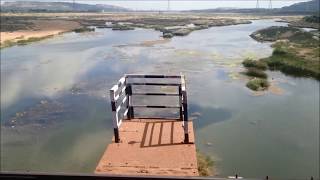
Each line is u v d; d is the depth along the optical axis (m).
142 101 25.11
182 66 39.31
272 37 69.25
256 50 51.91
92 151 18.30
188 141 7.30
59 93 29.30
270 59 40.06
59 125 22.11
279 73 35.72
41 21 125.88
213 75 34.69
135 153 6.87
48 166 16.80
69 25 114.31
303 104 25.47
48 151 18.44
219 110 24.31
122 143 7.35
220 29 98.94
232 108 24.70
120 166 6.39
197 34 82.00
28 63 43.97
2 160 17.48
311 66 36.00
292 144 18.77
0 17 146.50
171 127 8.17
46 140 19.92
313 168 16.14
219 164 16.48
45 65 42.31
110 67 39.84
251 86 29.84
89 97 27.84
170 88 28.42
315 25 93.94
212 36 76.44
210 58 44.50
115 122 7.38
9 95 28.95
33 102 26.98
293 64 36.72
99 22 130.12
